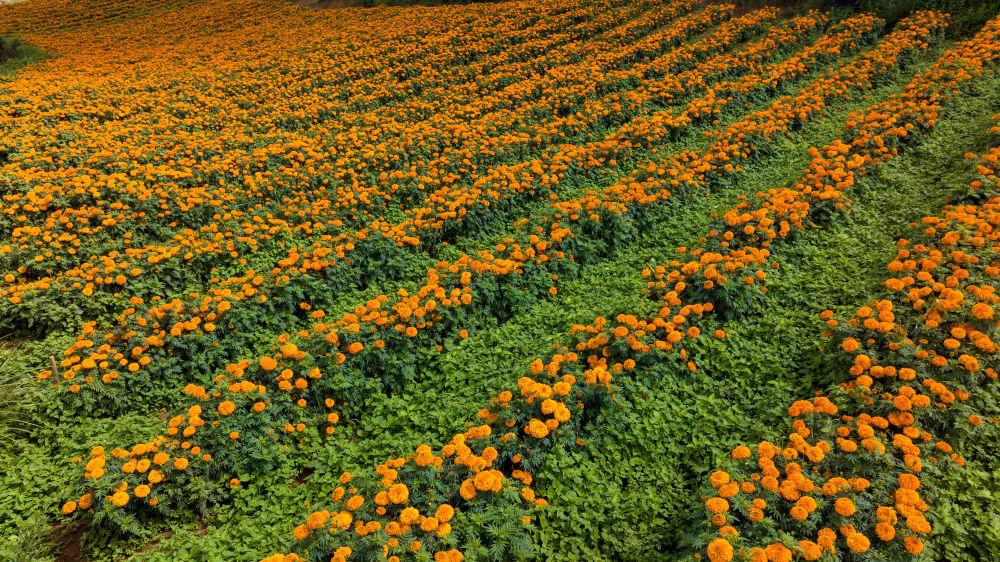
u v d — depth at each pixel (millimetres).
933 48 18281
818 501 4664
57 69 27906
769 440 5926
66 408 7188
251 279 9453
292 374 7027
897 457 5223
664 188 11883
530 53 25234
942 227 8102
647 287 8578
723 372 7227
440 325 8172
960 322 6281
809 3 23812
